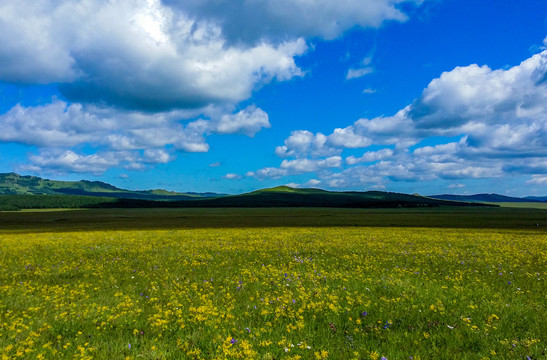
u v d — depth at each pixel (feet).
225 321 25.98
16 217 399.65
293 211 572.92
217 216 387.96
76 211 602.03
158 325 24.56
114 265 54.39
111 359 19.66
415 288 36.70
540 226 178.81
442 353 20.62
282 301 31.22
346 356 20.15
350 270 49.49
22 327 24.70
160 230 163.32
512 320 26.73
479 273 46.60
